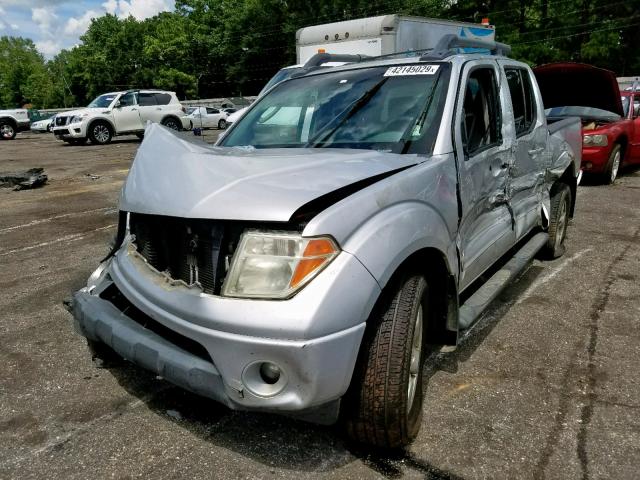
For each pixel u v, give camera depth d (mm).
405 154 2951
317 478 2408
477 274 3459
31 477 2457
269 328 2068
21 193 10180
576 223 7051
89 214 8148
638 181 10188
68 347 3736
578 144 5727
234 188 2338
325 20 49531
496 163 3572
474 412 2891
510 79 4164
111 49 70000
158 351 2322
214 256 2268
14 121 25844
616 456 2523
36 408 3006
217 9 60031
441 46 3734
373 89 3475
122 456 2588
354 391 2373
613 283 4824
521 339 3756
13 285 5031
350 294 2137
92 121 19859
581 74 8789
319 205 2275
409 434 2500
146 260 2668
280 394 2123
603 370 3312
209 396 2238
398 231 2365
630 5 43875
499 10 47250
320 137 3332
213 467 2494
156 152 2807
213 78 63906
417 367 2590
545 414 2865
